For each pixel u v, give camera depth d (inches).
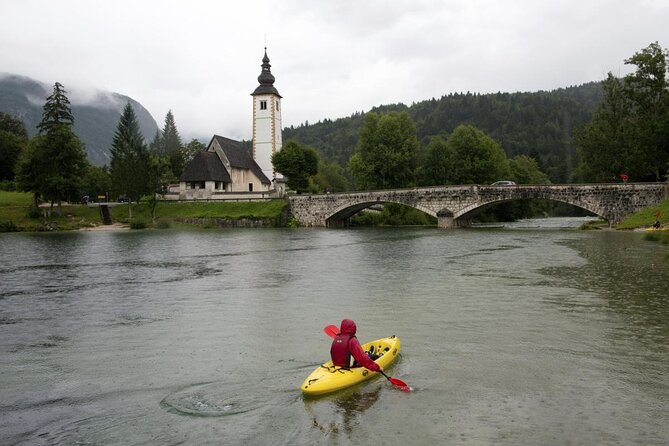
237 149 4859.7
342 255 1835.6
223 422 485.4
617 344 695.7
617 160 3127.5
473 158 4601.4
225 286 1228.5
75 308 1015.0
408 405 510.9
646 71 2994.6
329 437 449.1
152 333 812.0
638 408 496.4
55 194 3794.3
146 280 1347.2
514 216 4886.8
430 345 705.6
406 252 1881.2
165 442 449.4
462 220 3444.9
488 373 595.2
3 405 538.0
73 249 2186.3
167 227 3708.2
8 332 835.4
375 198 3612.2
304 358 667.4
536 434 447.5
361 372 565.6
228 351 705.0
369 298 1039.0
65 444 450.6
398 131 4451.3
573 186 2920.8
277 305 995.3
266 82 4896.7
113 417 503.2
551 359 640.4
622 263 1414.9
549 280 1191.6
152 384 588.1
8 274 1481.3
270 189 4904.0
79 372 635.5
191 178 4291.3
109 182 4958.2
